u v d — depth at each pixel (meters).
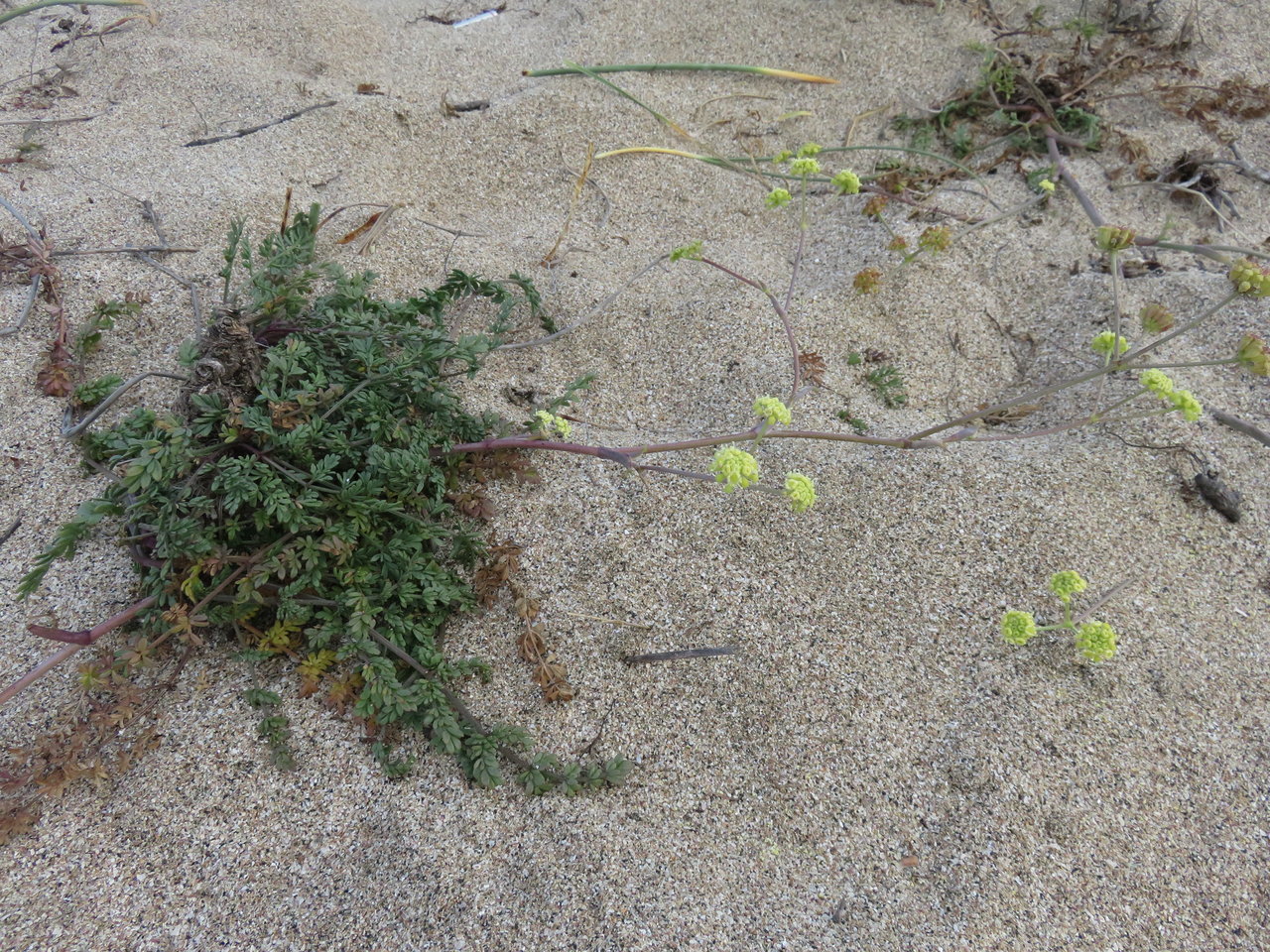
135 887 0.28
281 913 0.27
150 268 0.43
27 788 0.29
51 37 0.59
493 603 0.34
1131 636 0.32
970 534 0.35
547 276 0.46
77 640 0.29
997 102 0.53
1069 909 0.27
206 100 0.54
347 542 0.31
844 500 0.36
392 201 0.49
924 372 0.42
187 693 0.31
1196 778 0.30
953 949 0.27
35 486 0.36
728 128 0.55
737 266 0.47
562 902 0.28
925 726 0.31
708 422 0.40
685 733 0.31
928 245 0.44
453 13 0.65
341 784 0.30
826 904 0.28
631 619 0.33
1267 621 0.33
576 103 0.55
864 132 0.55
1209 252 0.44
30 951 0.26
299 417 0.32
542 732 0.31
